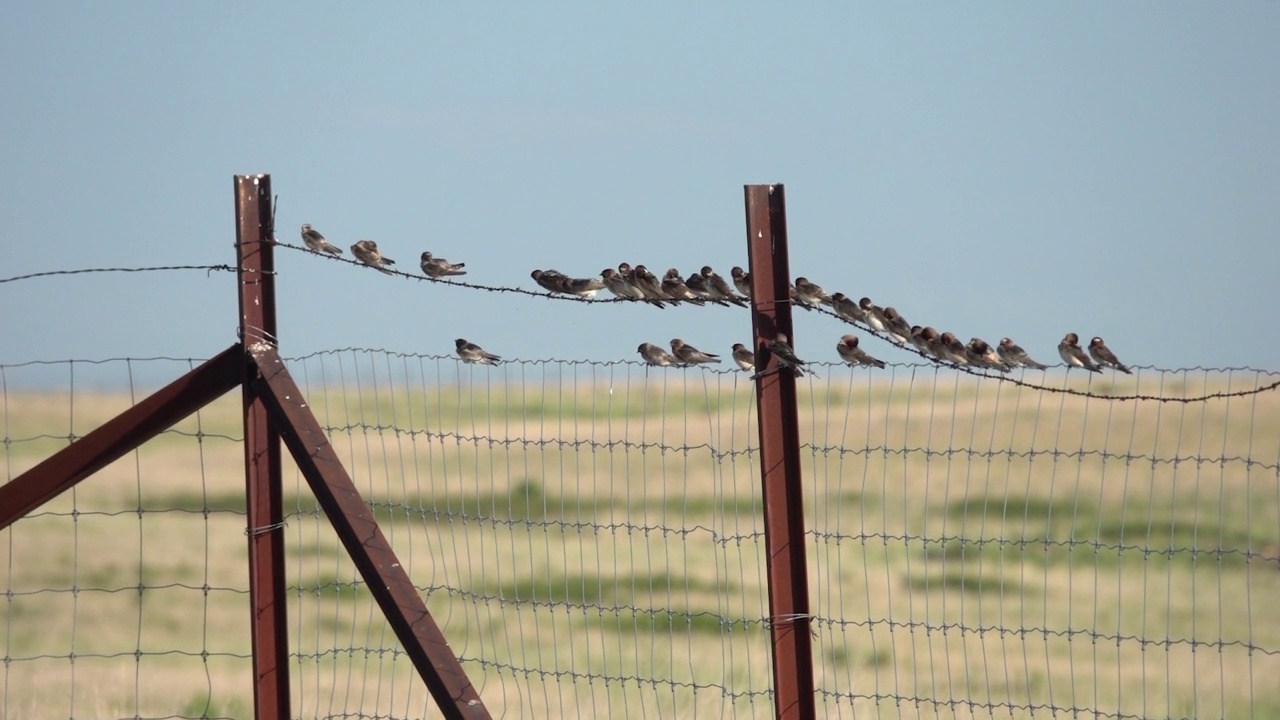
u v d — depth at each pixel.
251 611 19.33
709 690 30.14
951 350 21.41
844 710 29.08
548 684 31.52
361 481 44.81
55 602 43.41
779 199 18.36
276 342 19.61
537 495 45.00
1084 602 38.09
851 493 50.06
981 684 31.31
